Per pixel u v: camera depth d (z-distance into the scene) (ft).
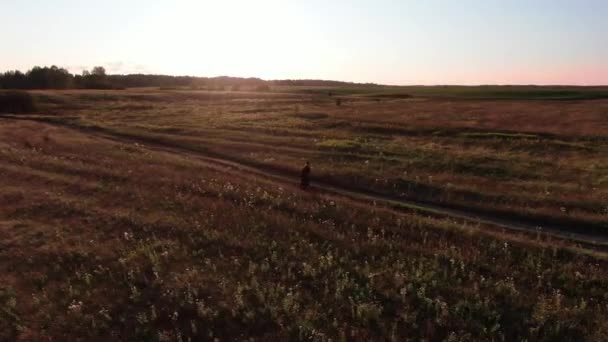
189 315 48.29
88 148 128.16
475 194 85.25
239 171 107.86
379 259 60.44
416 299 50.72
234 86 559.38
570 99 310.04
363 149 126.41
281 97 356.79
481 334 44.60
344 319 47.55
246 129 163.32
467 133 149.59
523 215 75.61
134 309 49.75
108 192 87.40
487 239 65.67
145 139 148.77
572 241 65.77
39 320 48.37
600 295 51.49
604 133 143.84
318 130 164.25
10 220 74.02
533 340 43.83
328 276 55.72
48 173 100.42
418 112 220.84
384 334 45.03
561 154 118.73
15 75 453.99
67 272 57.98
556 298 50.31
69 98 282.36
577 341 43.65
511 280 53.52
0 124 171.22
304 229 69.00
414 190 90.22
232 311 48.08
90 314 48.88
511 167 104.01
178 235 67.46
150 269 57.57
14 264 59.72
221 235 66.44
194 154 128.57
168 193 86.38
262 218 73.31
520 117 194.29
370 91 504.02
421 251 62.08
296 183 97.91
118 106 259.39
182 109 245.86
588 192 83.87
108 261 59.98
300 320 46.32
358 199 86.89
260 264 58.75
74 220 73.87
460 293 51.52
